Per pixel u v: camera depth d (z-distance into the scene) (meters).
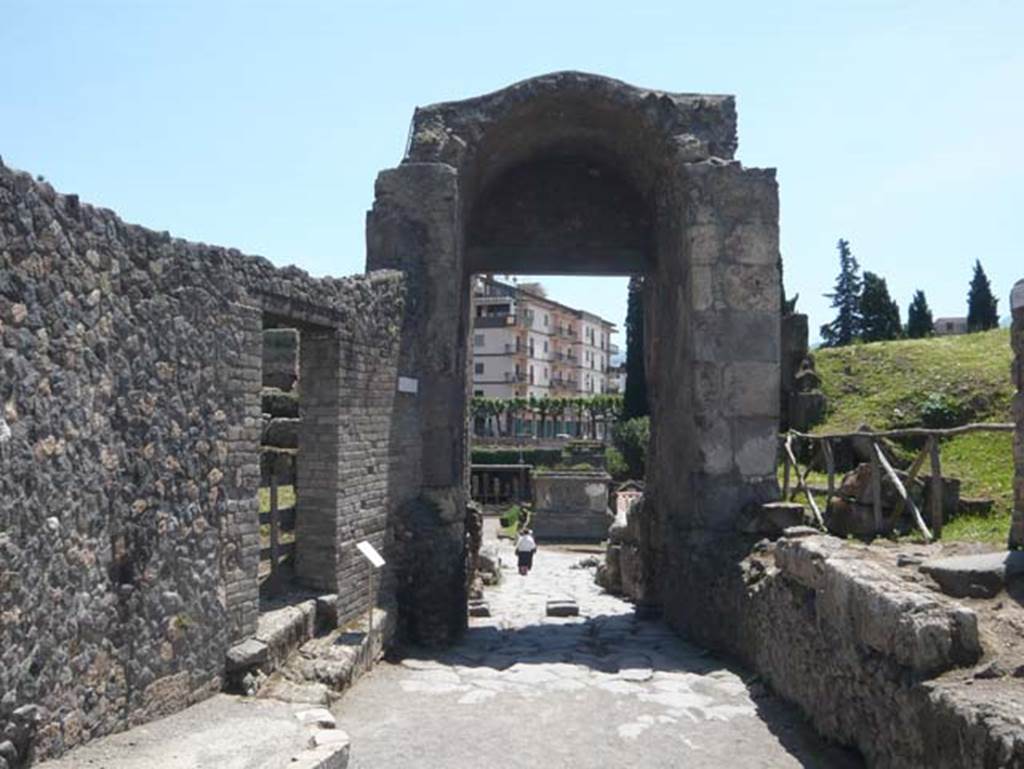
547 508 25.88
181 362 5.85
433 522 9.95
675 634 10.67
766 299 10.24
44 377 4.53
